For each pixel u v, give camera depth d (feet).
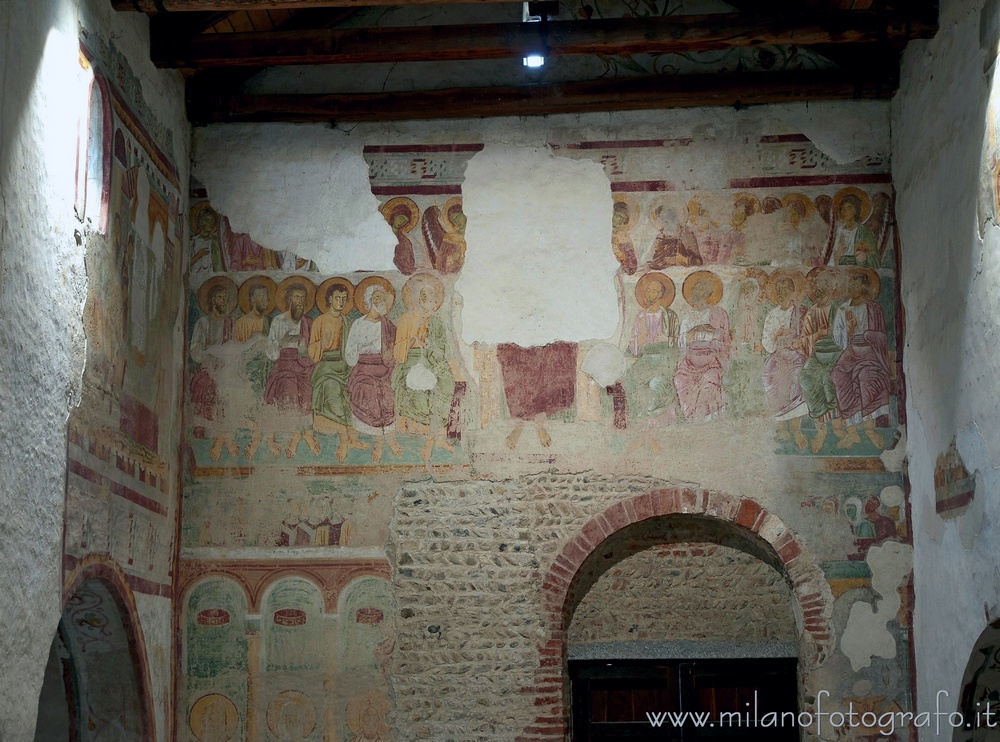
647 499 38.55
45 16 28.55
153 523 36.01
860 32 36.65
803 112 40.60
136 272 34.94
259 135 41.01
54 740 34.35
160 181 37.58
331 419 39.22
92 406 31.09
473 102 40.55
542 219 40.37
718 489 38.52
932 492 35.86
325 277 40.14
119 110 34.04
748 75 40.22
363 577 38.37
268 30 38.73
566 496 38.68
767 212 40.11
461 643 37.99
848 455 38.52
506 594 38.22
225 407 39.29
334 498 38.81
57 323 28.66
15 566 26.03
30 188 27.22
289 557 38.47
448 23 41.50
